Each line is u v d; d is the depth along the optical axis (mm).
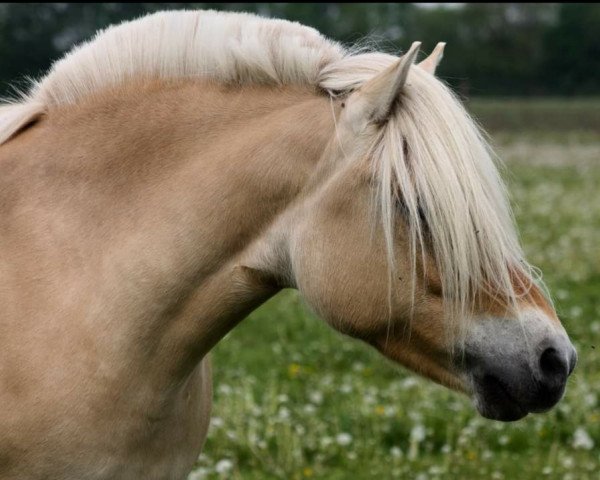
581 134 52875
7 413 4273
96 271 4375
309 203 4281
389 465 8102
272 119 4402
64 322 4312
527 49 82562
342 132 4234
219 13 4656
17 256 4402
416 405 9461
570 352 4152
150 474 4566
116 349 4324
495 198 4121
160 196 4406
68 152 4520
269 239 4363
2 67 45219
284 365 11594
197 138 4449
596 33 80375
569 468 7844
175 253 4355
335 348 12336
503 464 8164
